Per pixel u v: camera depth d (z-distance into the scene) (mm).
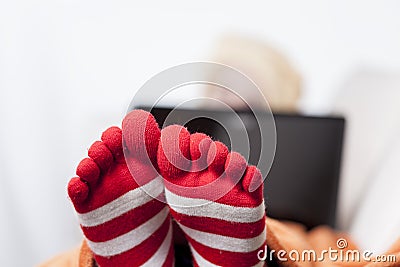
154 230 749
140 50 1639
